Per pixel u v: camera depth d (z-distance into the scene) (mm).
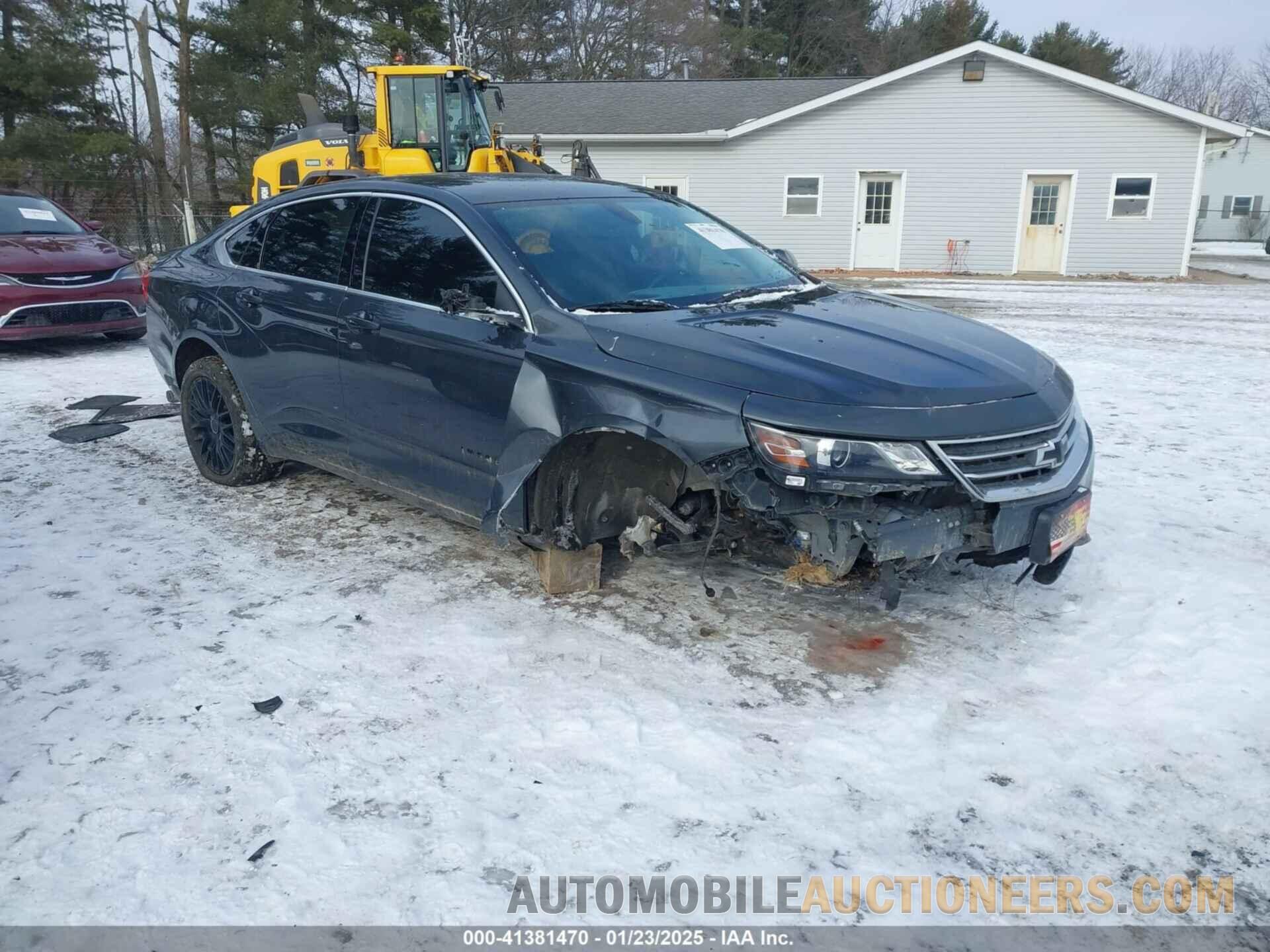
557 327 3500
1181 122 21312
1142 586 3953
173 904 2250
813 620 3693
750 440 3008
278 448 4902
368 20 29562
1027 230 22844
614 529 3764
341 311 4238
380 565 4246
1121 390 7871
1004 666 3330
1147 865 2398
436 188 4148
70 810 2566
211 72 28266
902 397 3029
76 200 29359
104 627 3615
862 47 46375
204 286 5086
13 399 7543
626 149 24078
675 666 3352
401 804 2609
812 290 4262
